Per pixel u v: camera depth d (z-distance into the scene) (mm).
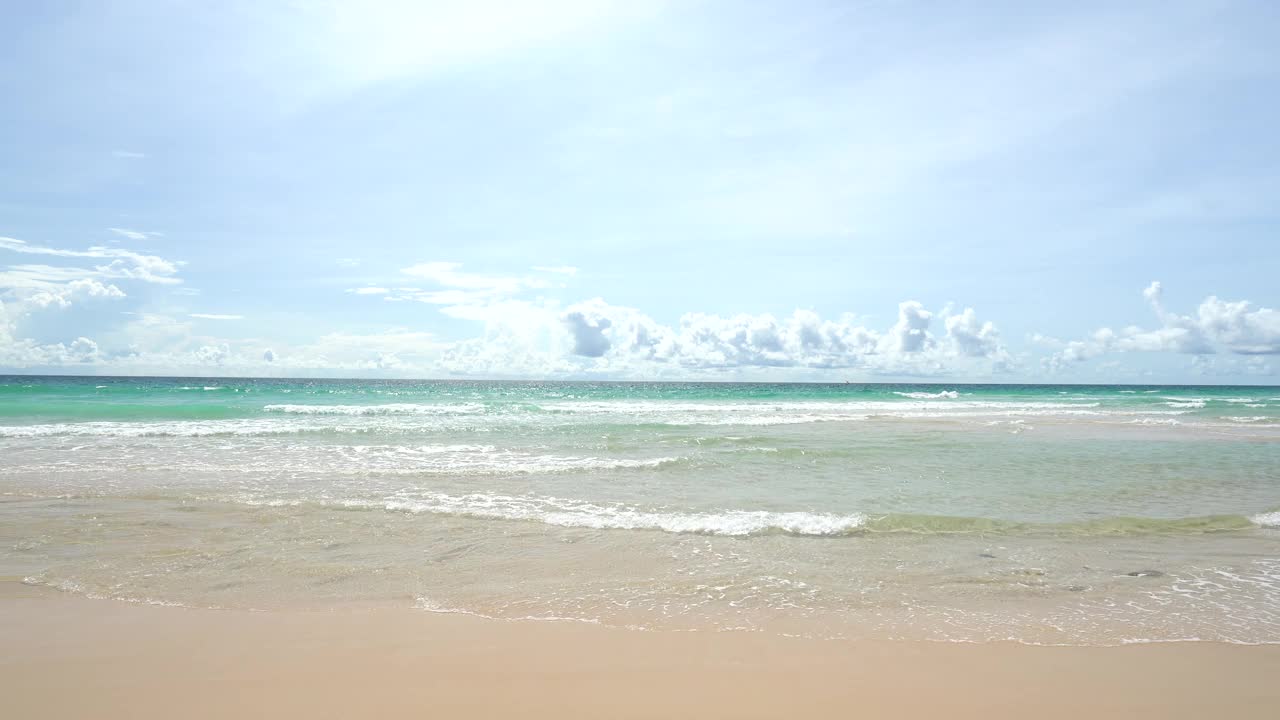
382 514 9844
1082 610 6062
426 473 13602
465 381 175375
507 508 10375
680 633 5449
